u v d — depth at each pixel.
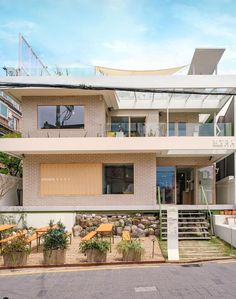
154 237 17.11
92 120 20.39
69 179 20.52
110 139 19.27
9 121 44.84
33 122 20.52
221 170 26.30
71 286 9.35
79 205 20.17
